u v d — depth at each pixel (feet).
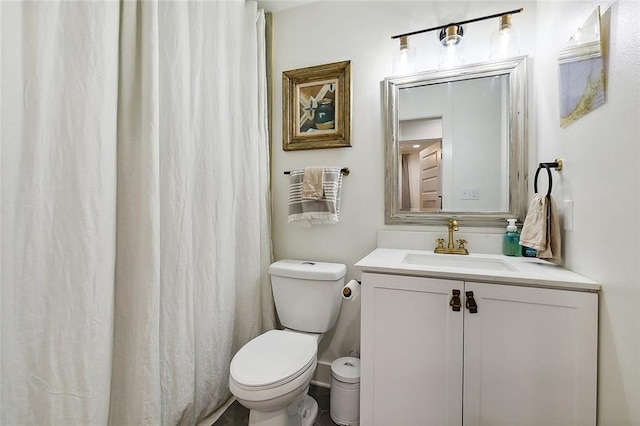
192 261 4.43
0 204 2.52
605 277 2.98
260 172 6.10
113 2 3.32
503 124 5.01
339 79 6.00
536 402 3.42
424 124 5.44
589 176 3.22
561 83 3.83
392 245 5.58
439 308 3.82
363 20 5.88
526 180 4.89
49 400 2.89
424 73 5.37
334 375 5.03
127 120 3.60
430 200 5.43
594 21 3.02
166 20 4.01
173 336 4.09
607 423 2.97
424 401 3.90
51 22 2.83
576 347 3.24
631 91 2.51
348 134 5.87
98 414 3.15
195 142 4.51
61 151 2.93
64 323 2.96
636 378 2.51
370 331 4.13
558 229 3.87
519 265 4.11
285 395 3.77
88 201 3.06
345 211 6.00
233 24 5.45
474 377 3.67
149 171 3.60
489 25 5.11
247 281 5.70
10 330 2.65
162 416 3.98
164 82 4.00
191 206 4.34
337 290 5.35
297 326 5.47
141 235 3.61
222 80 4.95
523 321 3.46
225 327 5.13
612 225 2.84
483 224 5.14
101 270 3.16
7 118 2.56
